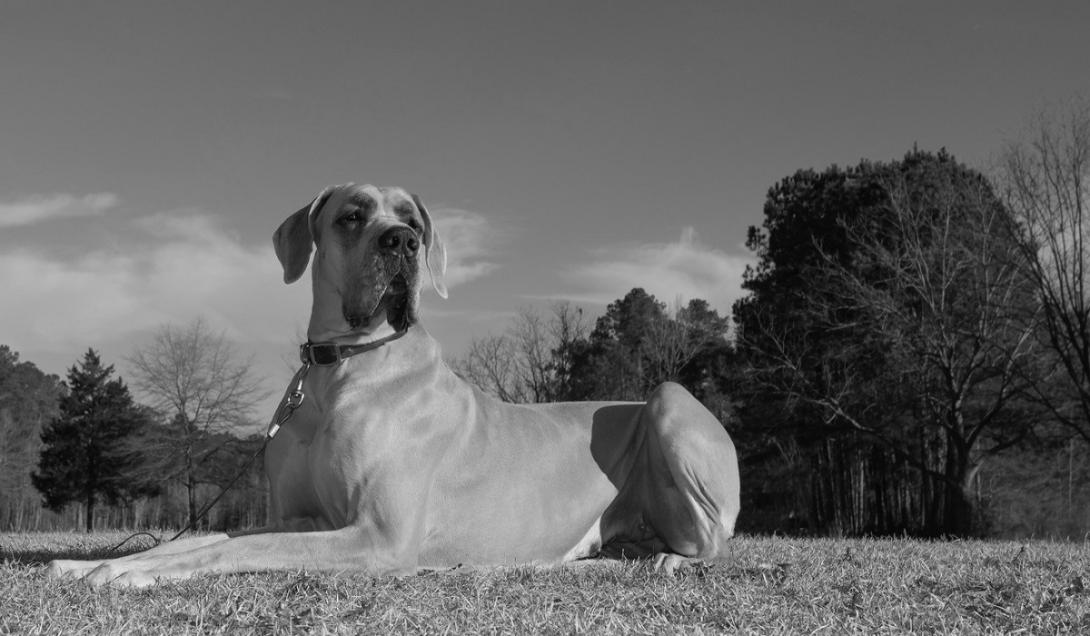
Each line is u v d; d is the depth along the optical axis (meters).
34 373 84.94
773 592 4.27
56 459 52.59
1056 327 24.33
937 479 30.92
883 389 29.97
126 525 61.06
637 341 49.75
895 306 28.17
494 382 36.56
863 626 3.61
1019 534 32.28
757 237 37.50
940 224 29.22
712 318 50.09
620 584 4.41
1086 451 30.86
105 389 53.19
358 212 4.80
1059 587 4.65
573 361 38.34
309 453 4.77
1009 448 30.78
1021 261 25.45
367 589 3.91
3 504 63.22
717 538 5.49
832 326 31.28
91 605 3.52
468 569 4.81
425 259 5.15
